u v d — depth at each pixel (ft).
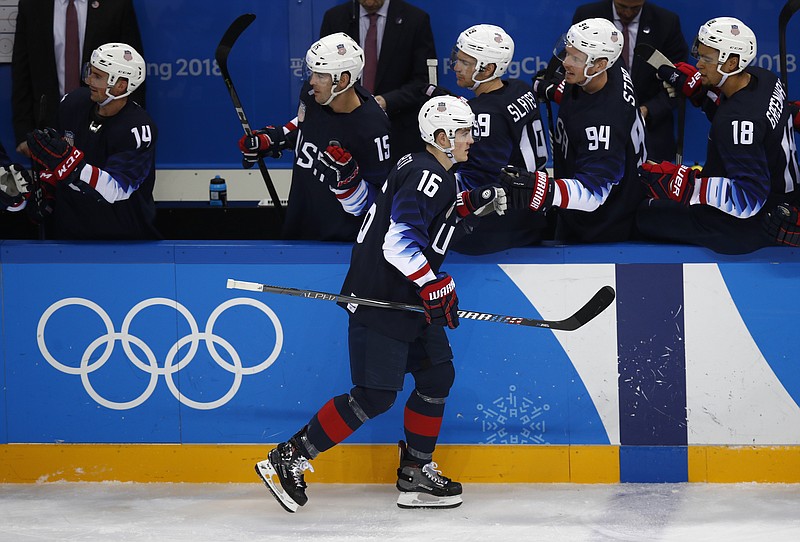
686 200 54.95
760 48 73.46
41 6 69.77
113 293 59.26
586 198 54.80
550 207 55.52
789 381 57.26
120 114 59.26
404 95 68.28
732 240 56.34
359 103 57.11
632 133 57.16
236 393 59.47
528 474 58.95
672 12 69.51
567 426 58.54
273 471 54.44
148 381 59.72
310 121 57.47
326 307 58.65
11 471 60.64
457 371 58.65
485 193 53.01
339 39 55.11
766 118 54.29
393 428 59.36
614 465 58.49
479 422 58.90
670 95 62.13
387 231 52.19
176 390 59.62
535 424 58.65
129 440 60.18
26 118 71.10
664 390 57.82
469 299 58.23
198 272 58.90
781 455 57.62
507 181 53.83
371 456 59.57
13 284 59.57
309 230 60.70
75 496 58.39
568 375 58.13
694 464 58.13
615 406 58.13
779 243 54.80
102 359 59.72
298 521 53.98
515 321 54.03
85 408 60.13
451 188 51.75
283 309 58.80
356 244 54.70
